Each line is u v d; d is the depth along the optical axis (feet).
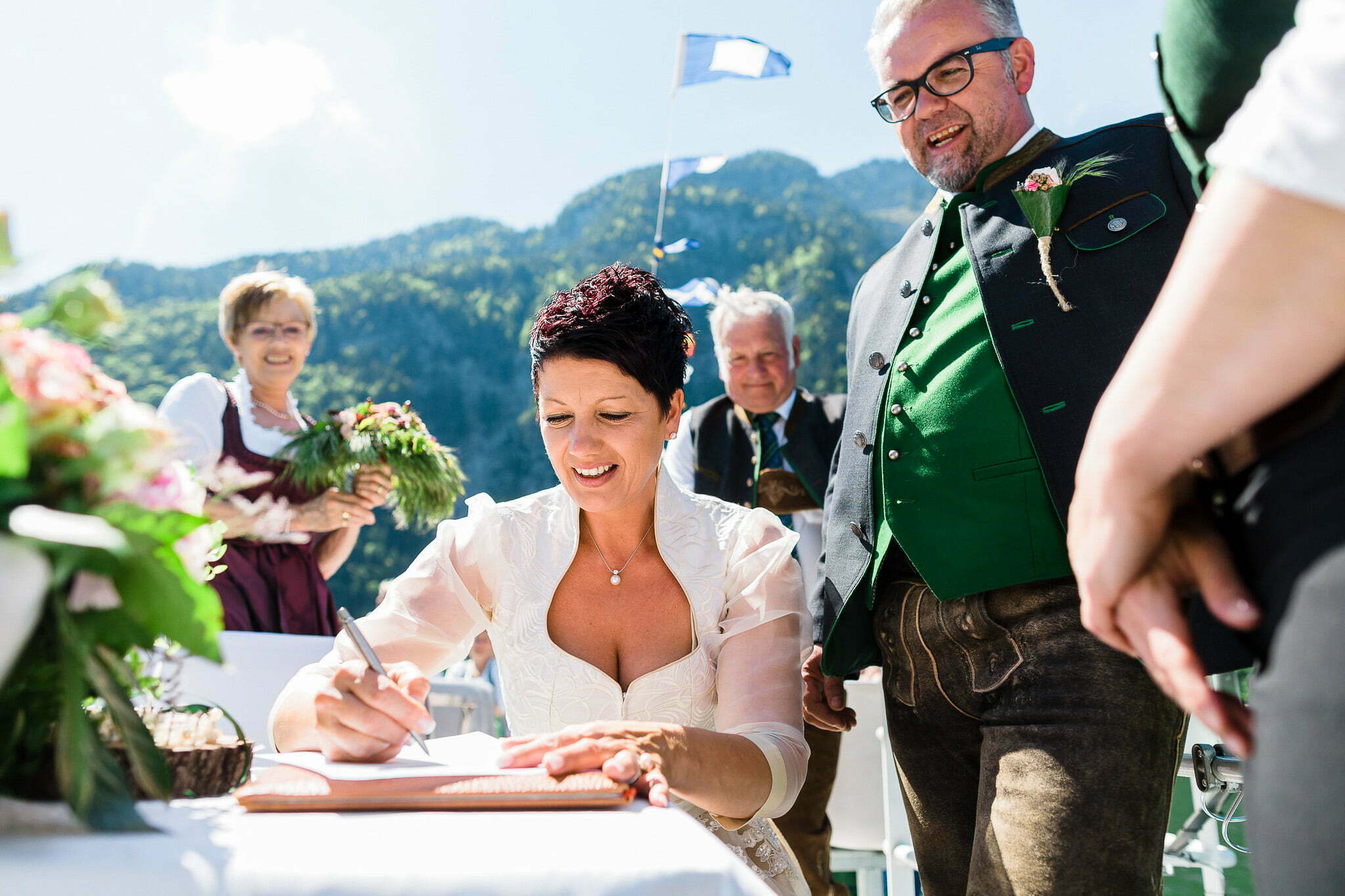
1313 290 2.31
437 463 11.19
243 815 3.13
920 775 6.36
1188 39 3.42
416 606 5.79
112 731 3.27
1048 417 5.58
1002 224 6.13
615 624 5.90
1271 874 2.28
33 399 2.76
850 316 7.41
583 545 6.01
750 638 5.72
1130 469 2.63
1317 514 2.37
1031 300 5.80
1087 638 5.37
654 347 5.56
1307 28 2.35
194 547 3.11
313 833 2.80
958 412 5.95
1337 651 2.21
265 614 10.33
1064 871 4.99
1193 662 2.59
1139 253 5.62
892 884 9.14
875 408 6.43
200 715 3.85
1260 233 2.34
